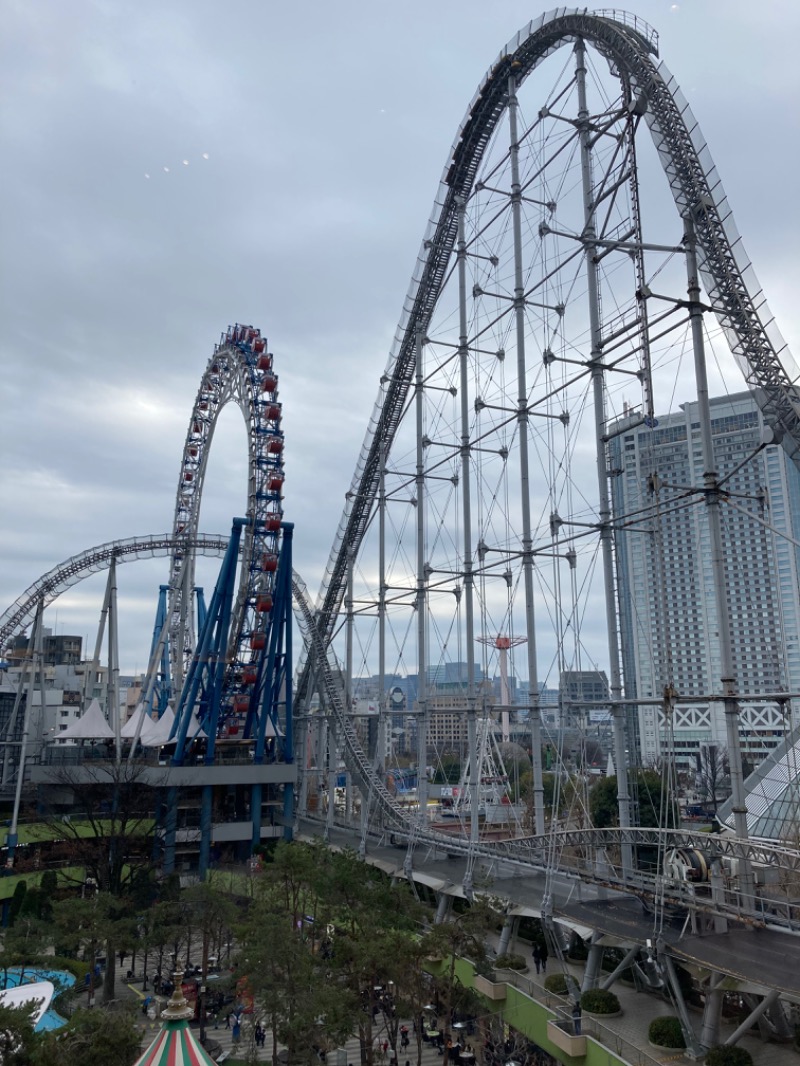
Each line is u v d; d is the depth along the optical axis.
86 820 67.69
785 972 24.89
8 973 39.88
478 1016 34.66
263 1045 37.78
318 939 40.28
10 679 104.31
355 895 40.38
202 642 72.88
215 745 76.31
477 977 36.16
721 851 30.17
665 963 28.97
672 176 38.19
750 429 69.62
